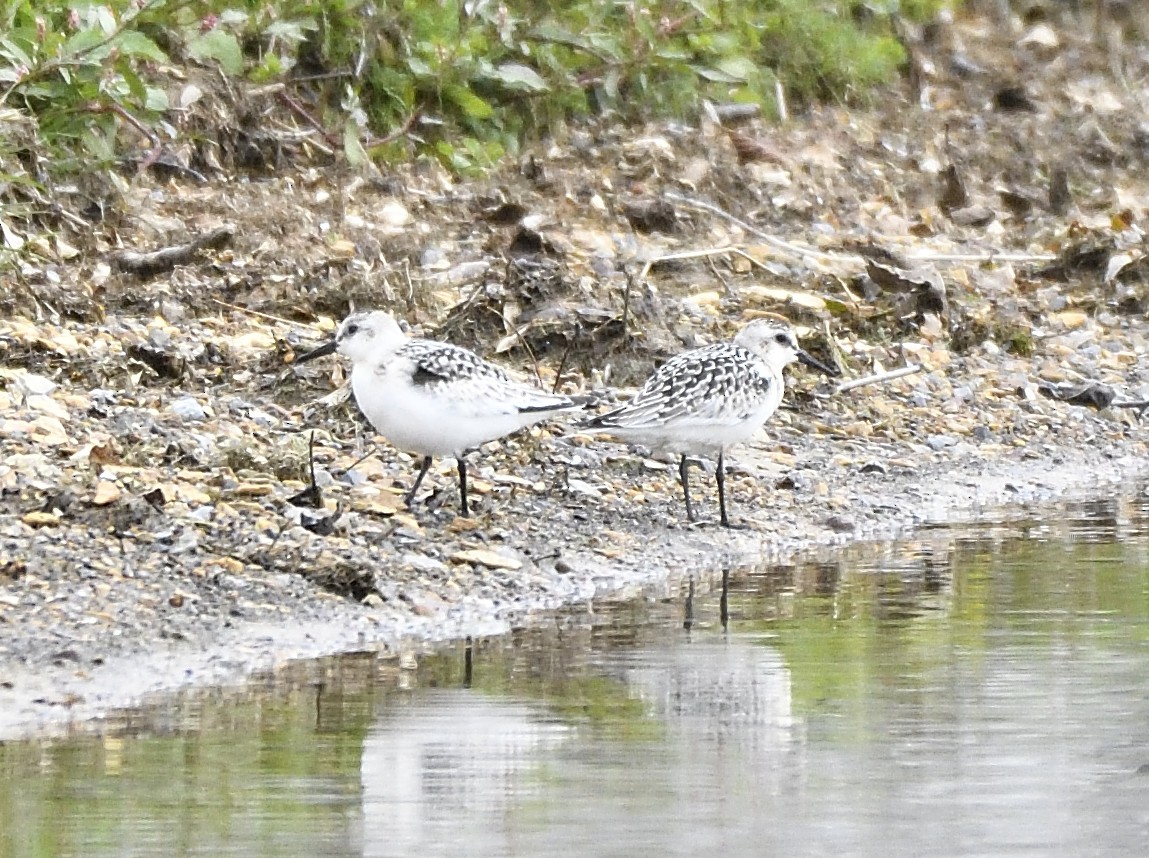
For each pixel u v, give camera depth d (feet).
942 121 87.86
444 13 72.02
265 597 39.22
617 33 77.56
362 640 38.04
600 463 50.62
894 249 72.08
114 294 57.11
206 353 53.88
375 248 63.05
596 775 30.91
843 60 86.89
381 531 43.37
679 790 30.35
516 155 73.41
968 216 78.28
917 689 35.58
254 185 65.77
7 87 61.00
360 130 69.41
